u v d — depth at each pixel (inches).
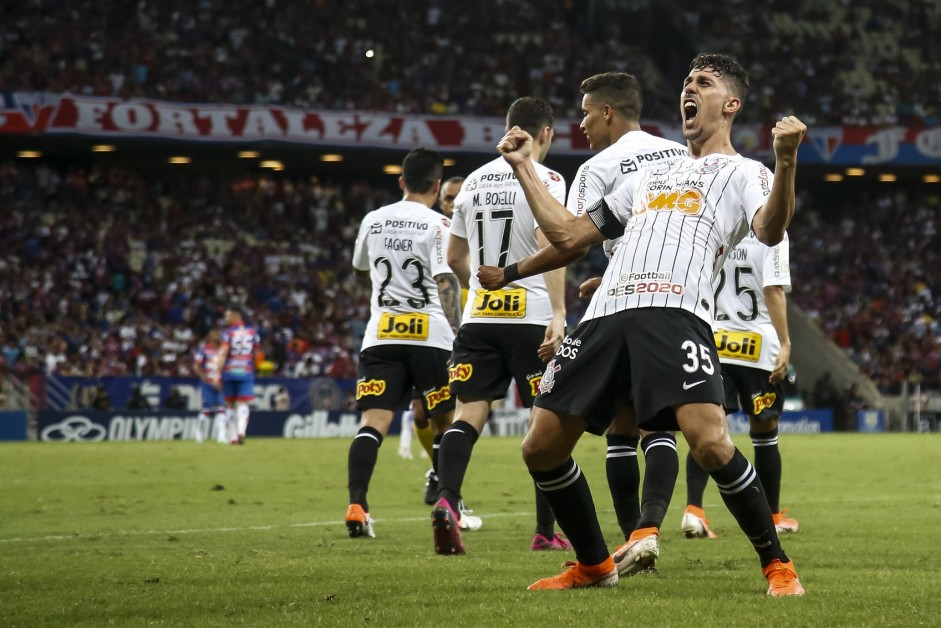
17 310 2213.3
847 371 2615.7
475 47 2923.2
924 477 967.0
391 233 550.9
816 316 2805.1
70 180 2559.1
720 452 302.8
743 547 458.0
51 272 2335.1
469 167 2753.4
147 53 2541.8
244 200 2714.1
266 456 1259.2
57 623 279.7
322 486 845.2
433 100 2736.2
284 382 1994.3
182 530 539.2
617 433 426.9
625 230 330.3
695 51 3166.8
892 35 3302.2
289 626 270.1
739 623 265.7
